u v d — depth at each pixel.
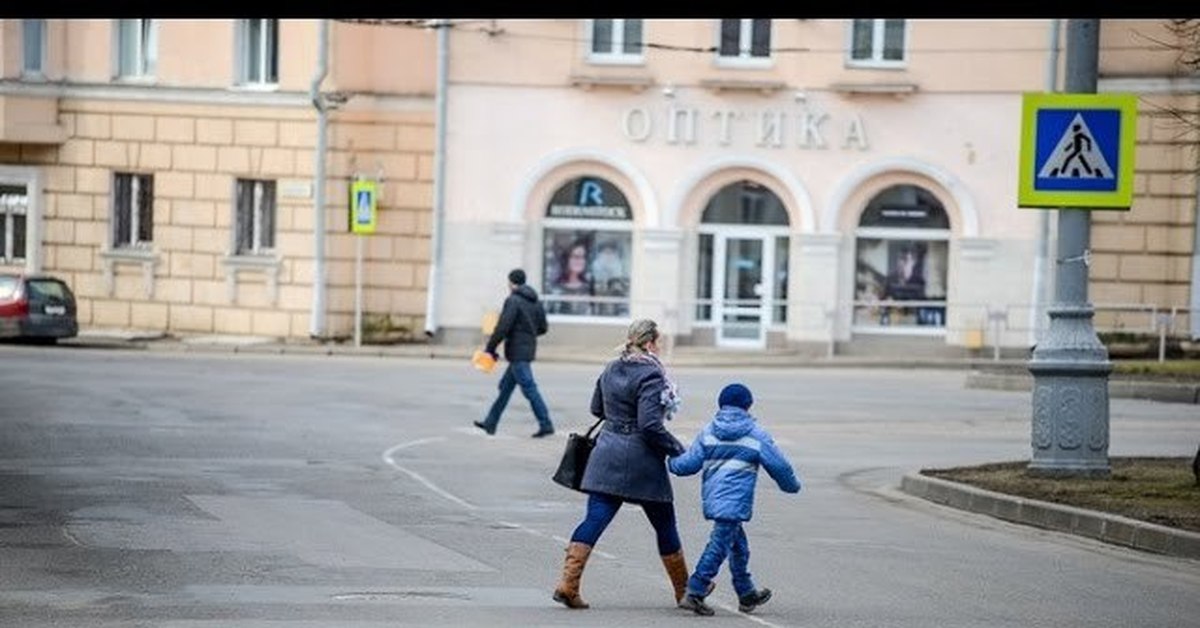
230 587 20.72
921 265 68.56
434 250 69.81
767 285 69.38
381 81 70.56
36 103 72.00
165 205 71.75
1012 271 67.62
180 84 71.31
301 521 26.67
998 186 67.56
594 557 23.95
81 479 31.36
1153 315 65.69
